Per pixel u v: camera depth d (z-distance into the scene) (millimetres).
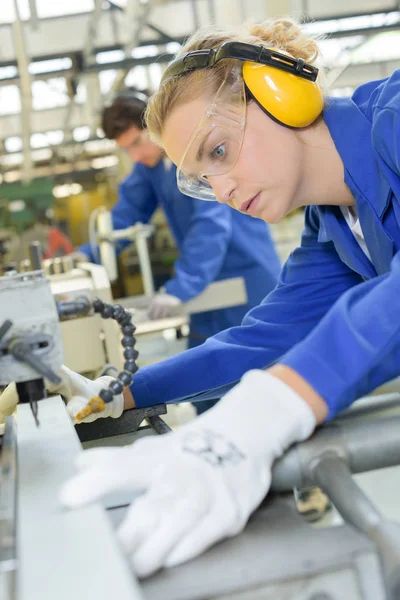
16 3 3732
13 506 567
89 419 1043
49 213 8953
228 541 617
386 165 1005
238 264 2807
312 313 1252
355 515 615
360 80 5707
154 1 4008
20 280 757
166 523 579
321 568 543
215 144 1023
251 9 3766
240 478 631
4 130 6633
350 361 695
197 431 656
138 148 2893
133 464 615
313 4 4312
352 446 731
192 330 2832
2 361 733
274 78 969
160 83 1072
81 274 2350
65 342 1796
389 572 545
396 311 713
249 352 1182
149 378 1124
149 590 541
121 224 3434
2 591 457
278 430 671
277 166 1019
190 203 2916
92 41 4434
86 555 498
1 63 4660
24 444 765
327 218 1206
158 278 6633
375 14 4422
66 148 8531
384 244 1082
